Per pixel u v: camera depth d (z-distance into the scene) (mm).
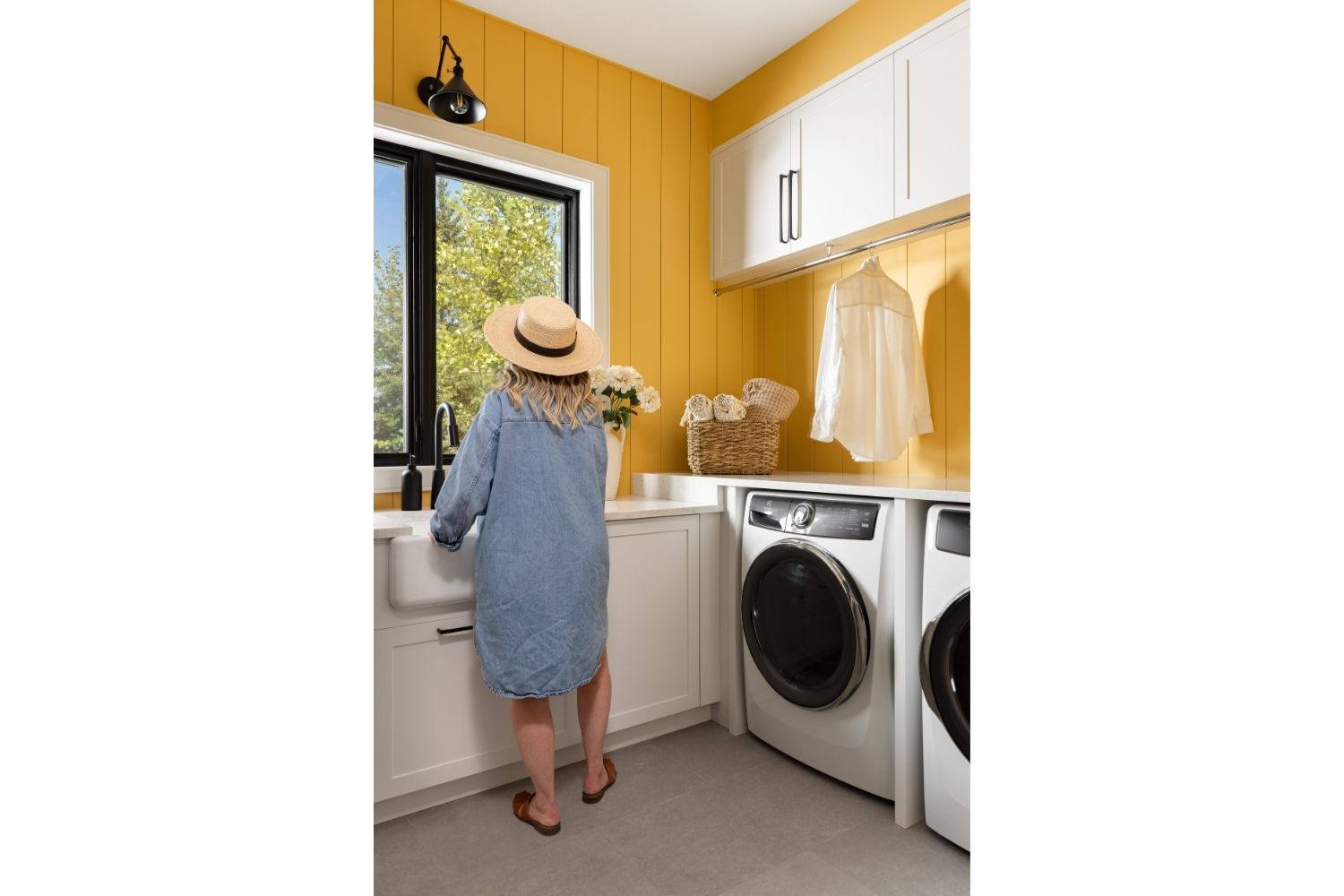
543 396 1765
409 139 2391
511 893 1521
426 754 1823
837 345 2385
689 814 1854
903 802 1792
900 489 1855
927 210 2197
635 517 2221
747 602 2248
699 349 3111
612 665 2189
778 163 2742
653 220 2980
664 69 2932
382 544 1766
